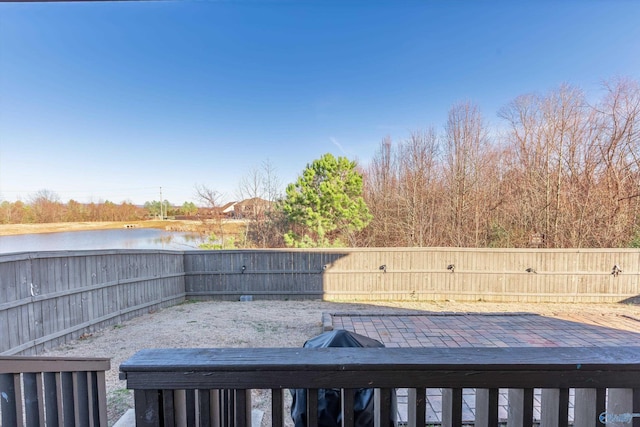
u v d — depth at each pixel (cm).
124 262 612
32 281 438
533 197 1188
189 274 817
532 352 81
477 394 85
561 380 78
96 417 187
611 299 754
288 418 270
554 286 768
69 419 170
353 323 559
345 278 819
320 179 1288
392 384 79
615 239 1031
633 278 748
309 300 814
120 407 301
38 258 446
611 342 455
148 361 79
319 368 78
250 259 827
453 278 799
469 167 1334
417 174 1420
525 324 552
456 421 80
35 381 154
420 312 648
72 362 172
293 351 83
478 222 1283
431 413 268
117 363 412
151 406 78
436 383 79
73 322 499
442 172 1398
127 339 502
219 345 475
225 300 822
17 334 416
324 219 1243
